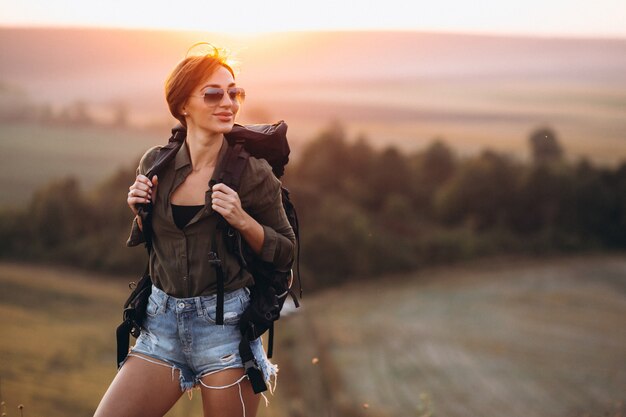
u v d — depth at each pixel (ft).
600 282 268.62
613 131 488.02
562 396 131.13
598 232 339.36
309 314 198.70
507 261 308.19
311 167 353.92
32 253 260.01
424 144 434.30
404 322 199.52
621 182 350.23
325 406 71.72
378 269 265.95
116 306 200.75
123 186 292.40
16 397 96.17
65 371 123.54
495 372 149.79
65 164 330.75
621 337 191.83
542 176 346.33
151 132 402.31
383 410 106.63
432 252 300.61
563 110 561.84
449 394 129.08
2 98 428.56
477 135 476.54
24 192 287.89
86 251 248.52
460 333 190.80
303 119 457.27
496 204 345.92
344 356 146.10
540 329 198.59
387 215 338.13
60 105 437.99
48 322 174.19
